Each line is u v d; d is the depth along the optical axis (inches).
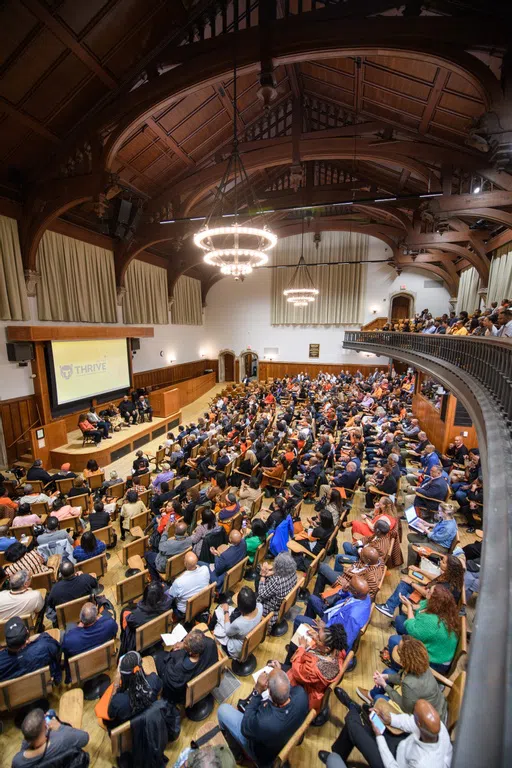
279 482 280.2
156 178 470.3
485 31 207.2
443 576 126.4
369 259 788.6
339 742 99.1
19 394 394.3
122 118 320.8
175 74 284.2
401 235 661.9
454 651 108.2
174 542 171.6
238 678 131.8
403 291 772.0
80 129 337.4
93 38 265.9
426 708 73.2
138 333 544.1
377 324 782.5
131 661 91.4
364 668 135.6
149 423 504.1
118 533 240.7
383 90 328.8
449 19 212.7
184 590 140.9
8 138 328.8
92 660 116.2
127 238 500.4
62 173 358.9
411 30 219.1
